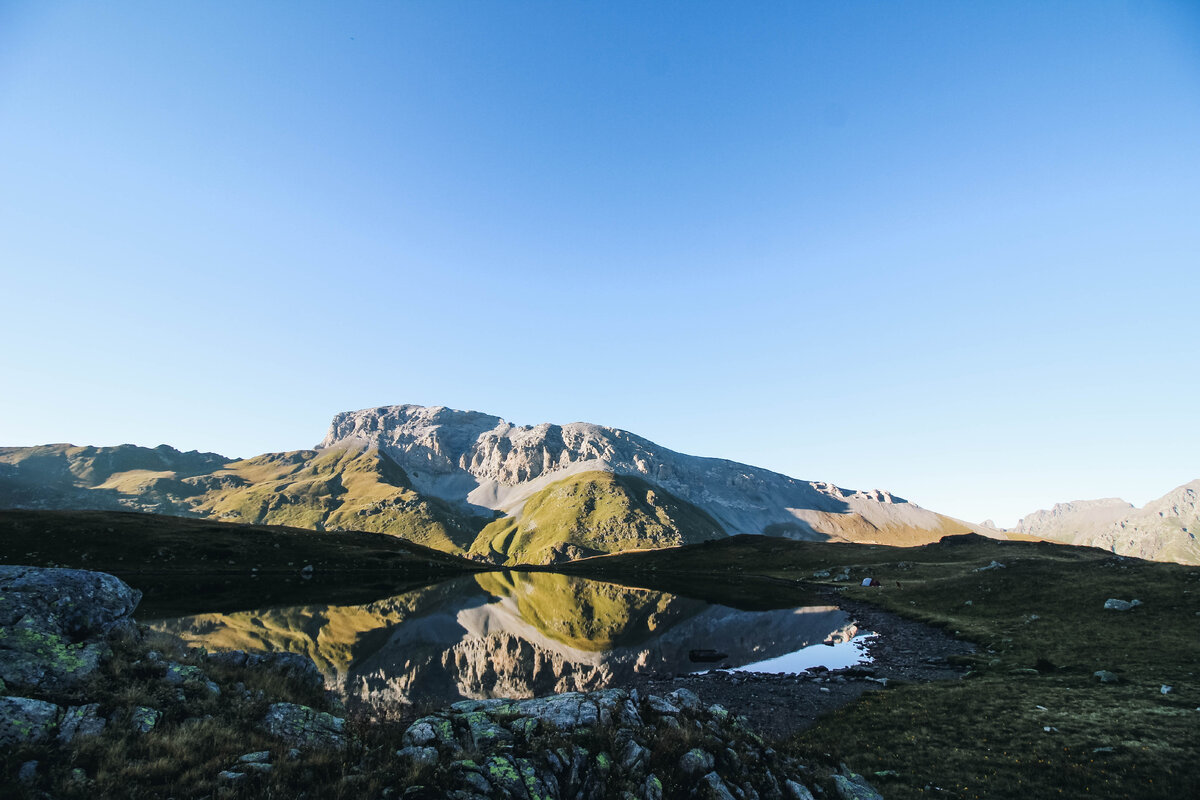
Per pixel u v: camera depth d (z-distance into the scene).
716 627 63.62
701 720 20.59
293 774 13.09
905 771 22.70
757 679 40.12
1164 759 21.08
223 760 13.40
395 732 16.86
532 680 39.91
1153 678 31.80
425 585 95.44
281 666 21.14
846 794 18.30
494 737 16.25
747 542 170.38
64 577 17.95
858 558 127.38
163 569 81.19
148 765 12.51
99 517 101.75
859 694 34.91
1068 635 43.97
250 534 112.19
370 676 37.84
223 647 41.06
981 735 25.64
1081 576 63.53
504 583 107.44
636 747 17.08
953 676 38.53
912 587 80.50
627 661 46.97
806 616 69.12
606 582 112.81
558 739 16.27
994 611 58.31
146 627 19.56
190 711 15.54
